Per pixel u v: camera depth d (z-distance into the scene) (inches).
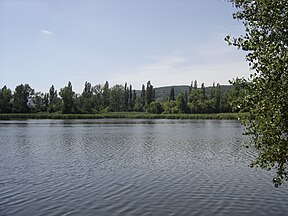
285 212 657.0
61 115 5954.7
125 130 3142.2
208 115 5757.9
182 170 1096.2
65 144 1937.7
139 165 1198.3
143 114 6520.7
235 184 885.8
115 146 1828.2
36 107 6663.4
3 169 1122.7
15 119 5841.5
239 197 761.6
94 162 1270.9
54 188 856.3
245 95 438.9
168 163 1241.4
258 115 430.6
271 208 681.6
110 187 864.3
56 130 3137.3
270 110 412.8
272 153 431.8
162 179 959.0
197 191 818.8
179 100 6565.0
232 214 648.4
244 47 428.8
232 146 1803.6
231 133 2726.4
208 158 1363.2
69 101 6328.7
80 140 2178.9
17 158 1382.9
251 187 849.5
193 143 1967.3
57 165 1202.6
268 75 409.4
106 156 1435.8
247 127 450.9
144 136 2472.9
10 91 6653.5
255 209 676.7
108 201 740.7
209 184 891.4
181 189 840.9
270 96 416.8
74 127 3617.1
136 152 1567.4
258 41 424.8
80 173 1050.7
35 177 992.2
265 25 431.2
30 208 692.7
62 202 733.9
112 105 7834.6
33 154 1508.4
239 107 442.3
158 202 730.8
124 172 1065.5
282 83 406.6
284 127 417.7
